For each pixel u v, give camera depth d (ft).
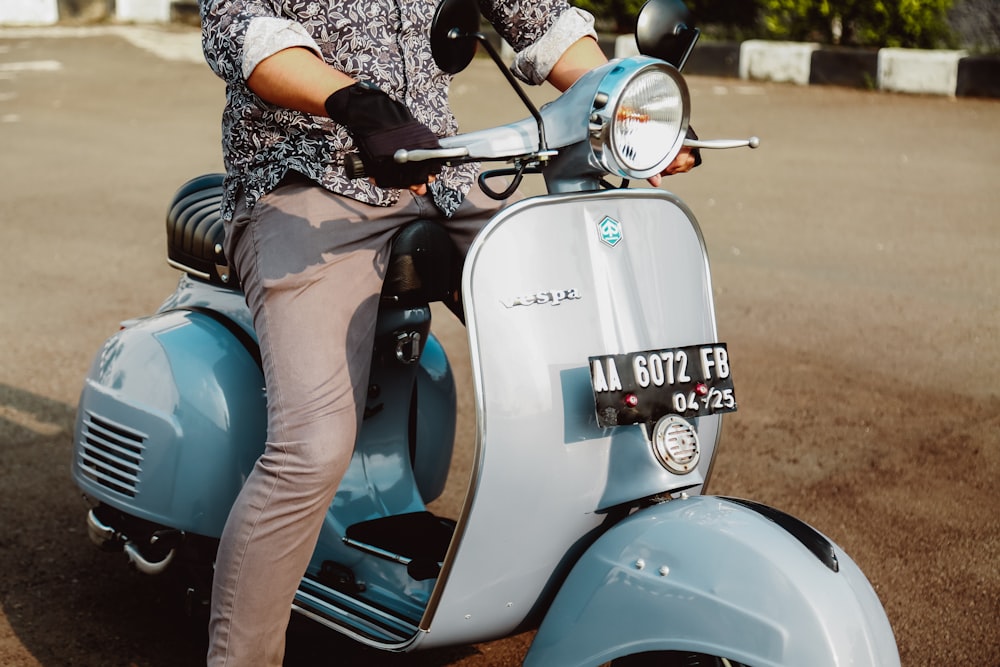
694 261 7.09
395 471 8.40
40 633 8.82
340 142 6.89
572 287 6.57
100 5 51.24
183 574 8.60
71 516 10.69
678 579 6.03
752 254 18.79
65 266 18.25
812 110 30.60
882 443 12.22
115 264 18.40
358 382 7.00
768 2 37.45
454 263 7.61
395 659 8.58
